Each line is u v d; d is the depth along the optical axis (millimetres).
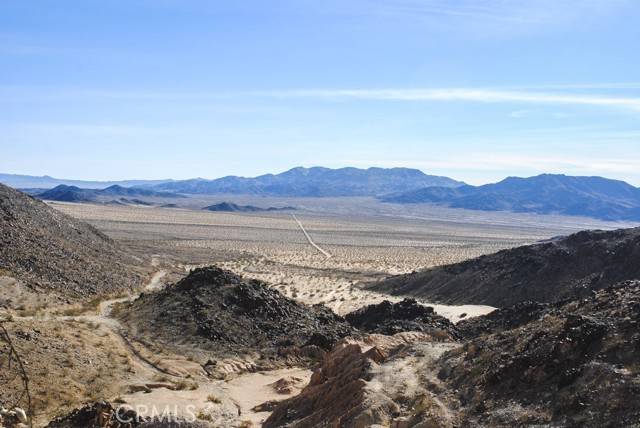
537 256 79688
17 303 44469
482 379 22703
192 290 50562
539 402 19656
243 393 33125
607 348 20328
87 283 57281
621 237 76875
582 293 68312
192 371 36312
